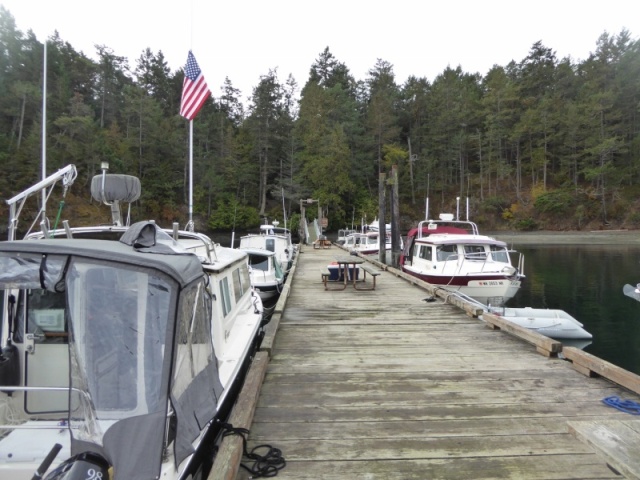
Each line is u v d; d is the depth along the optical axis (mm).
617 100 66562
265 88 65062
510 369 5578
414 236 17438
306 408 4484
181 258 2748
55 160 43781
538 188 64312
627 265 29344
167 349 2355
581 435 3619
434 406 4492
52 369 3221
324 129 65438
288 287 11609
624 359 10039
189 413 2549
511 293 12828
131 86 60938
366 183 68500
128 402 2289
